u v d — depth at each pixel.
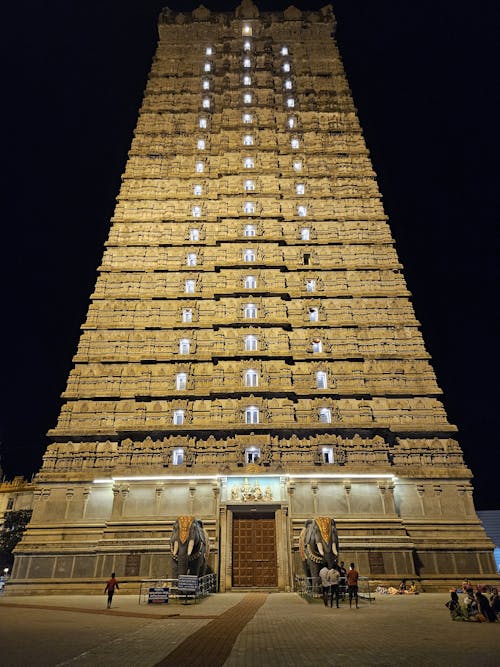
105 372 45.53
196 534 32.56
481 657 13.17
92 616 23.06
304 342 47.16
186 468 40.72
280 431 42.28
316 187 57.28
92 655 13.96
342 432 42.53
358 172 58.44
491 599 21.70
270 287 49.28
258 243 52.44
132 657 13.67
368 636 16.56
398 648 14.48
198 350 46.53
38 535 39.78
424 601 29.27
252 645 15.21
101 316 48.16
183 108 63.34
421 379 45.78
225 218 54.00
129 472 40.59
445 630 17.80
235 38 70.94
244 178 57.06
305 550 33.41
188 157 59.16
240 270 50.56
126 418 43.44
